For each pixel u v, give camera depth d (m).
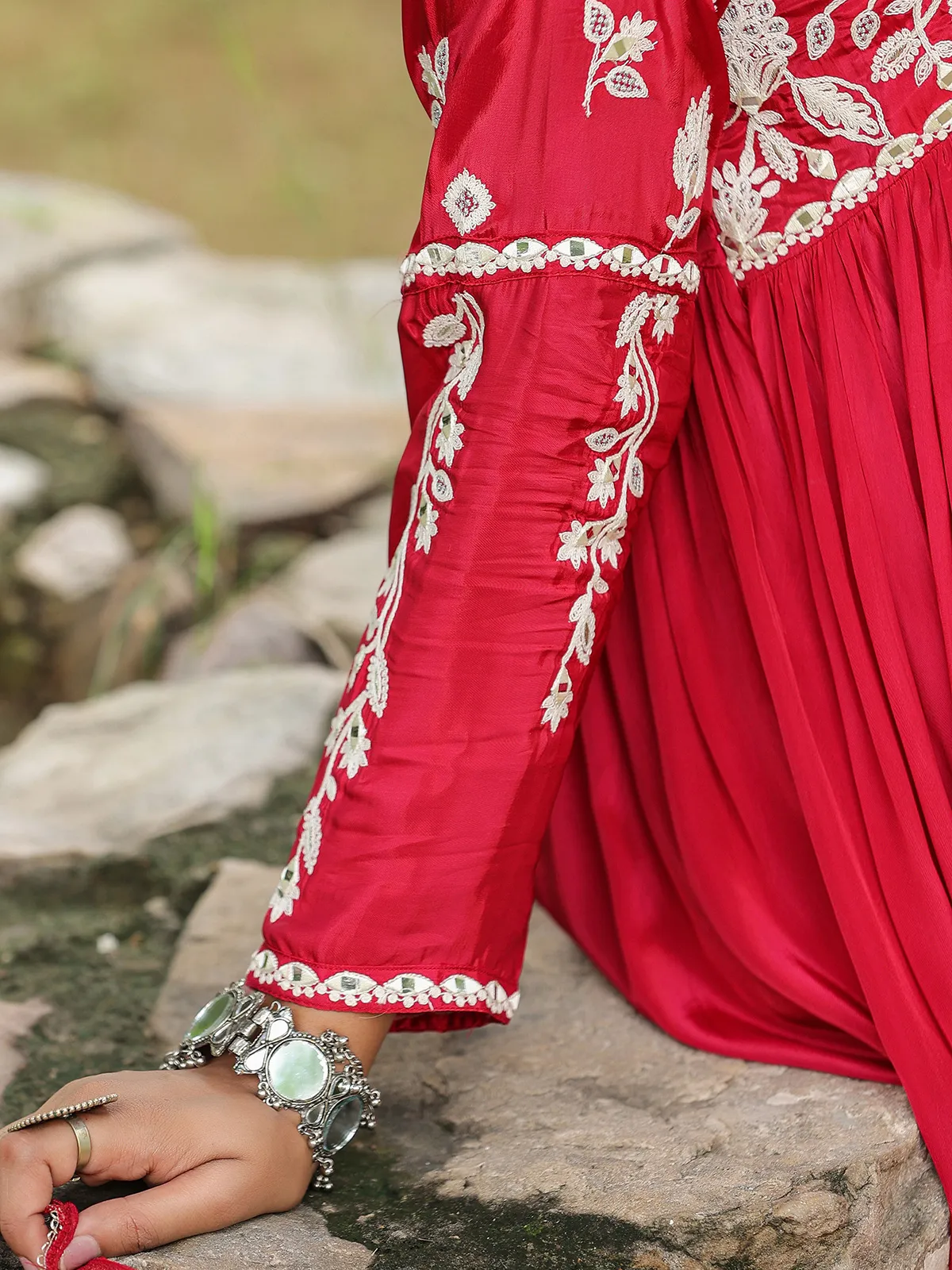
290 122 5.71
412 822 0.94
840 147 1.00
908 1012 1.04
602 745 1.24
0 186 4.34
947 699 1.04
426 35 0.95
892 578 1.04
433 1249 0.96
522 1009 1.28
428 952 0.95
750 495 1.07
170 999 1.35
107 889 1.65
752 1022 1.18
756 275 1.05
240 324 3.65
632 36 0.88
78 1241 0.86
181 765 1.87
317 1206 1.01
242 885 1.56
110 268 3.95
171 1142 0.90
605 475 0.93
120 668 2.91
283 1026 0.95
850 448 1.03
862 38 0.98
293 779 1.87
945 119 0.99
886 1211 1.03
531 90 0.89
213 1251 0.92
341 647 2.50
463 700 0.94
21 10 6.92
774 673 1.08
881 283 1.02
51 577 3.02
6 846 1.67
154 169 5.38
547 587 0.93
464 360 0.93
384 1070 1.21
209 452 3.13
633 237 0.89
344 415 3.31
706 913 1.18
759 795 1.14
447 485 0.93
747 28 0.99
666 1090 1.14
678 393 0.96
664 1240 0.97
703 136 0.92
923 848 1.03
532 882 1.00
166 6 6.89
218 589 2.94
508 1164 1.05
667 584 1.14
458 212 0.90
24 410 3.38
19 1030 1.32
